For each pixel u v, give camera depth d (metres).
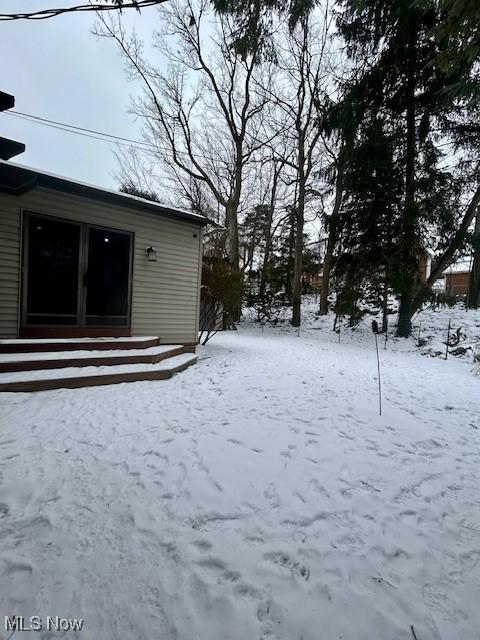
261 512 1.92
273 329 15.19
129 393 4.21
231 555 1.58
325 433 3.15
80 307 5.69
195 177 14.73
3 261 4.98
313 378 5.59
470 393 4.97
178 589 1.39
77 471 2.29
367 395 4.66
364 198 10.34
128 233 6.21
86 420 3.24
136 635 1.20
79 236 5.64
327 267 16.44
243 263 21.41
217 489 2.14
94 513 1.86
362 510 1.98
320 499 2.08
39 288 5.30
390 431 3.31
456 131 9.39
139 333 6.47
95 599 1.33
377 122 9.48
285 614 1.30
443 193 9.68
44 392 4.04
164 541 1.66
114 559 1.54
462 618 1.30
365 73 9.62
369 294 12.02
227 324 14.47
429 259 10.59
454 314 11.75
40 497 1.98
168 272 6.83
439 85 8.55
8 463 2.36
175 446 2.73
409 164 9.77
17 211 5.05
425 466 2.60
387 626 1.26
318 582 1.45
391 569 1.54
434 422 3.65
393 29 8.21
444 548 1.69
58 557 1.53
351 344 11.02
